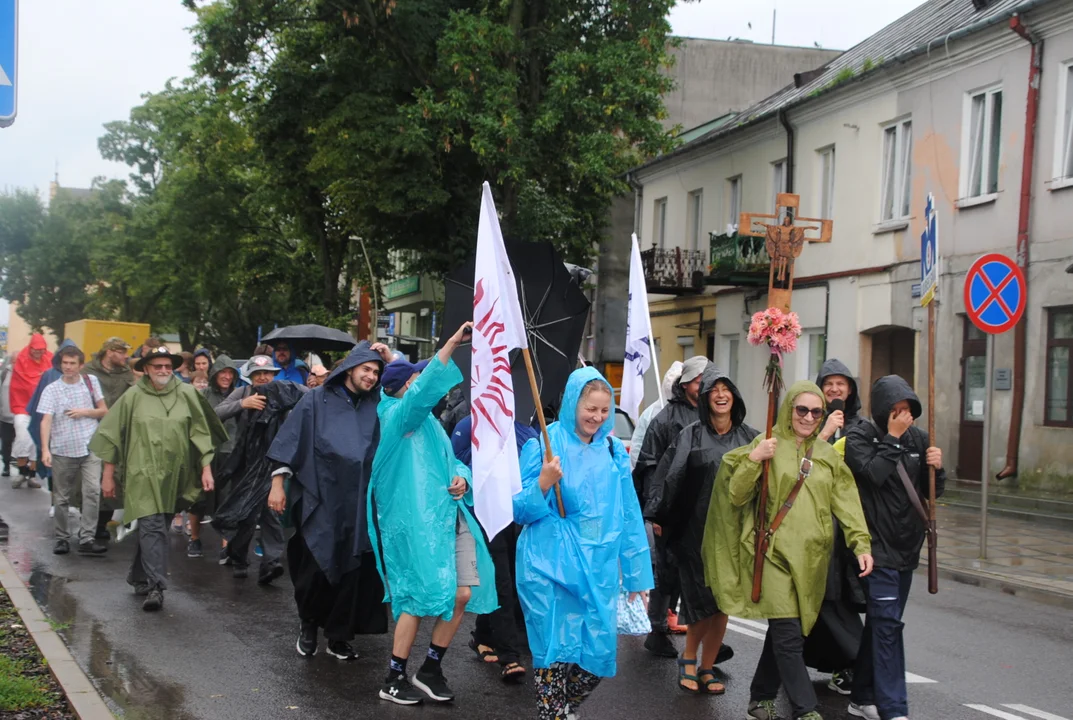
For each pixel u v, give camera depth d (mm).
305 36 28516
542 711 4855
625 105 24641
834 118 23234
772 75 40281
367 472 6387
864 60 24938
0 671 5816
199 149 40500
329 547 6348
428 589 5625
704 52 39875
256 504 9016
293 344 11094
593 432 4988
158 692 5848
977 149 19125
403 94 27125
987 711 5973
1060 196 17031
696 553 6195
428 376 5594
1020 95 17938
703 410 6355
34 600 7969
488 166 25312
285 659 6680
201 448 8180
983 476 11797
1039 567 11195
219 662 6527
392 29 25688
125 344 11852
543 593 4793
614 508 4953
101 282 61188
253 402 9117
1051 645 7738
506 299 5398
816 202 24000
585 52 24969
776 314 5457
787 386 24281
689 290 29016
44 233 68375
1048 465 16781
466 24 23859
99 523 11188
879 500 5695
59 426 10234
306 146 30719
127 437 8094
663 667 6871
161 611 7902
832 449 5609
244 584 9133
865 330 21797
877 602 5613
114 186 59469
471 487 5965
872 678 5738
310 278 43938
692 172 30344
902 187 21172
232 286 44938
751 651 7363
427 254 30250
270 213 41312
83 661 6422
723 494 5641
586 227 29562
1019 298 11789
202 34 27859
